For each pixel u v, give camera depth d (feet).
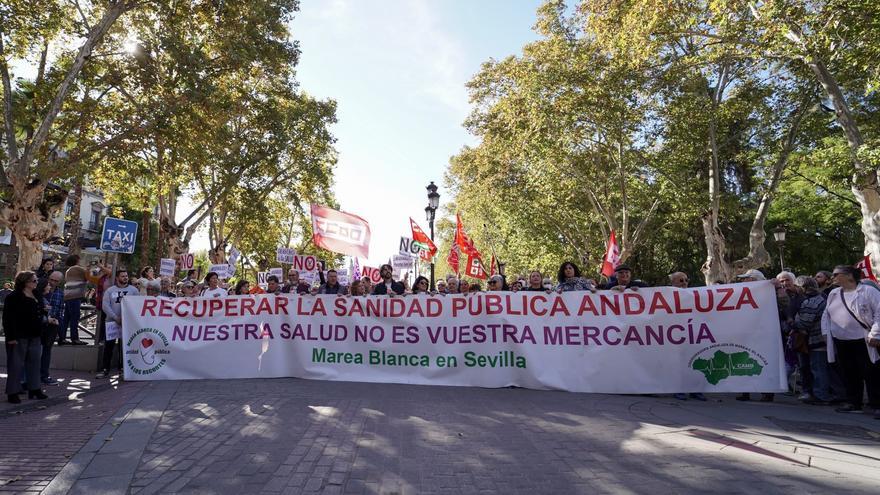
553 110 71.41
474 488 13.47
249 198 94.38
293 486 13.57
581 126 74.90
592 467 14.94
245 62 64.90
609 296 26.81
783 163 72.64
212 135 63.41
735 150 83.97
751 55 49.06
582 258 115.85
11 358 24.38
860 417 21.48
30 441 18.01
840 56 48.80
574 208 108.99
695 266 121.60
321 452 16.30
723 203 75.15
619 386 26.05
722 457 15.69
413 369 28.76
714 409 22.89
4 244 124.67
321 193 110.63
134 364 30.45
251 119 84.99
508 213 114.32
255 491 13.26
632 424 19.75
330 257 156.87
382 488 13.46
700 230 113.60
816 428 19.34
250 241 143.33
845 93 65.21
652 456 15.88
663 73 65.51
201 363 30.48
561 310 27.32
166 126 57.57
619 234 111.14
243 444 17.16
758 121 73.41
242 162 85.81
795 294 28.76
